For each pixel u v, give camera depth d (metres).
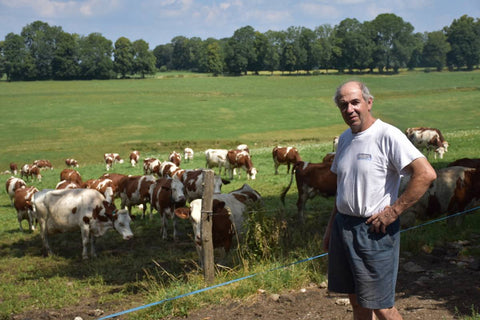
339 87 3.44
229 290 6.25
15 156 48.06
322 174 11.65
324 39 164.62
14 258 10.85
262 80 143.62
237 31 179.88
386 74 121.62
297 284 6.41
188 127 66.94
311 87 126.00
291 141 52.53
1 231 14.41
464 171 9.36
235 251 8.32
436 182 9.30
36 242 12.68
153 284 7.41
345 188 3.40
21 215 14.31
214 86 130.12
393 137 3.25
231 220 8.45
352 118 3.35
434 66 123.81
